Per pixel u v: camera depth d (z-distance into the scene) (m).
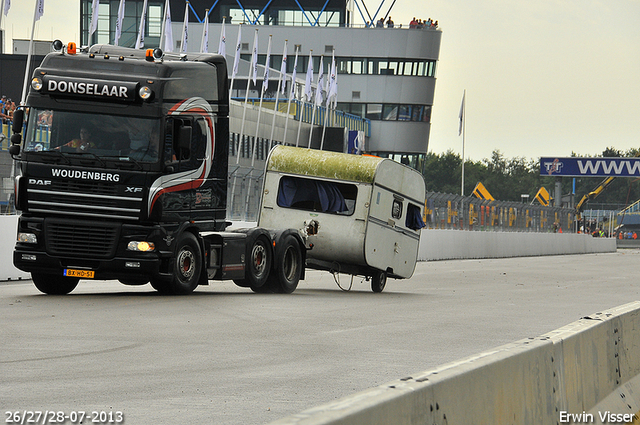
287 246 35.66
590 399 12.97
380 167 37.78
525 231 110.44
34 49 125.56
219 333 21.84
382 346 20.39
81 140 29.03
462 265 72.38
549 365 11.21
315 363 17.61
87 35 160.25
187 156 30.30
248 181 52.72
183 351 18.69
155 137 29.14
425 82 166.62
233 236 32.91
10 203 40.25
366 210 37.47
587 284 48.81
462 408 8.38
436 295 38.06
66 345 19.03
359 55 164.88
